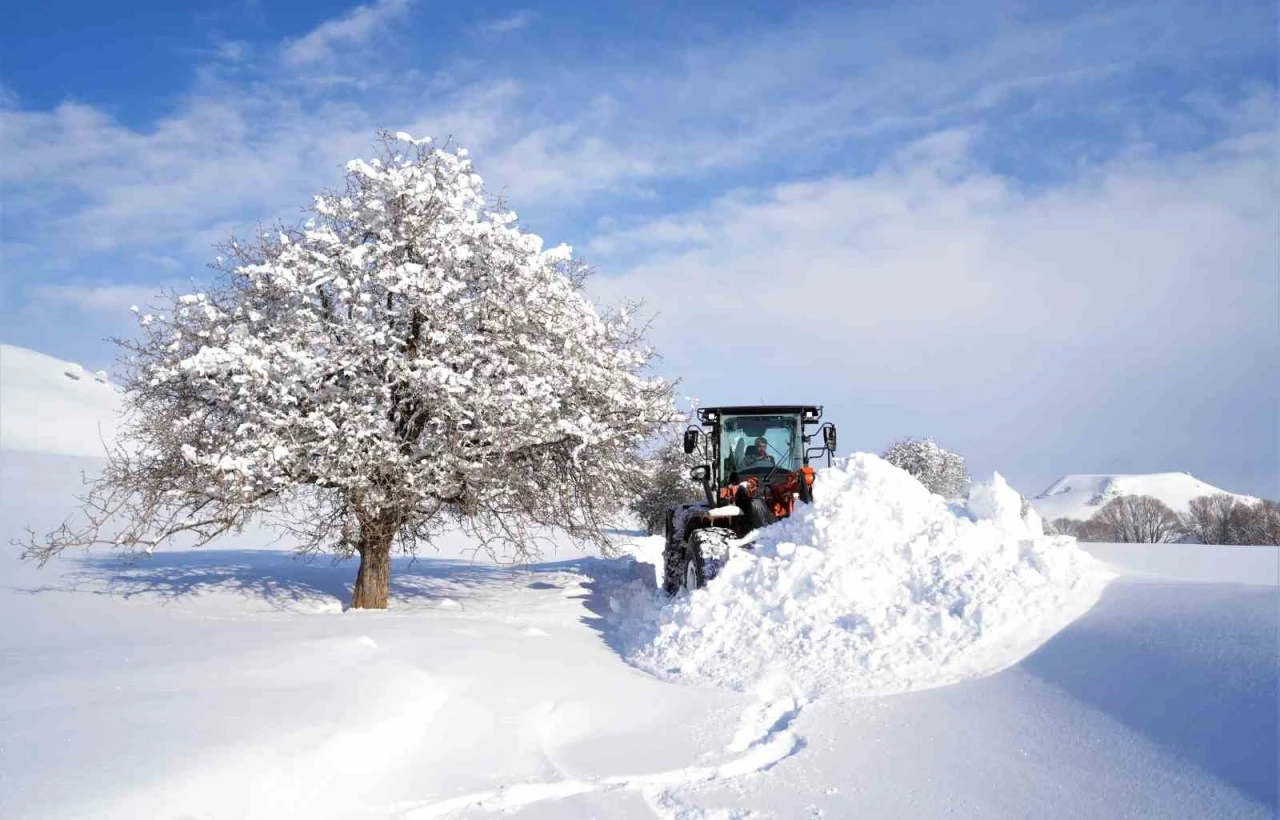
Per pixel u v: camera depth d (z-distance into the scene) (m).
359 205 9.96
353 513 9.18
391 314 9.51
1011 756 4.27
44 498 32.78
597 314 10.76
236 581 12.56
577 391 10.48
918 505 7.94
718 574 8.32
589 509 11.11
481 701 5.47
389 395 9.37
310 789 3.78
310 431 9.14
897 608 6.59
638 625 8.98
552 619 9.73
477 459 9.57
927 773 4.20
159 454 10.16
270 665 5.61
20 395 65.12
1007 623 5.97
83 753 3.67
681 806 3.96
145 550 9.63
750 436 11.01
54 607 9.43
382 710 4.81
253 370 8.51
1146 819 3.47
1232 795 3.45
